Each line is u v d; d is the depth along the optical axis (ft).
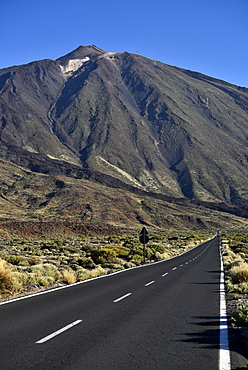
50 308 35.53
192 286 56.18
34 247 169.78
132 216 506.07
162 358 20.75
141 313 34.06
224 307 37.96
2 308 35.17
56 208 479.41
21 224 281.33
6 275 45.88
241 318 29.48
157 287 54.19
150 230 456.86
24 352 21.25
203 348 22.85
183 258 133.90
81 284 56.95
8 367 18.66
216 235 442.50
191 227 538.06
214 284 58.95
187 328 28.27
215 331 27.35
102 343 23.56
